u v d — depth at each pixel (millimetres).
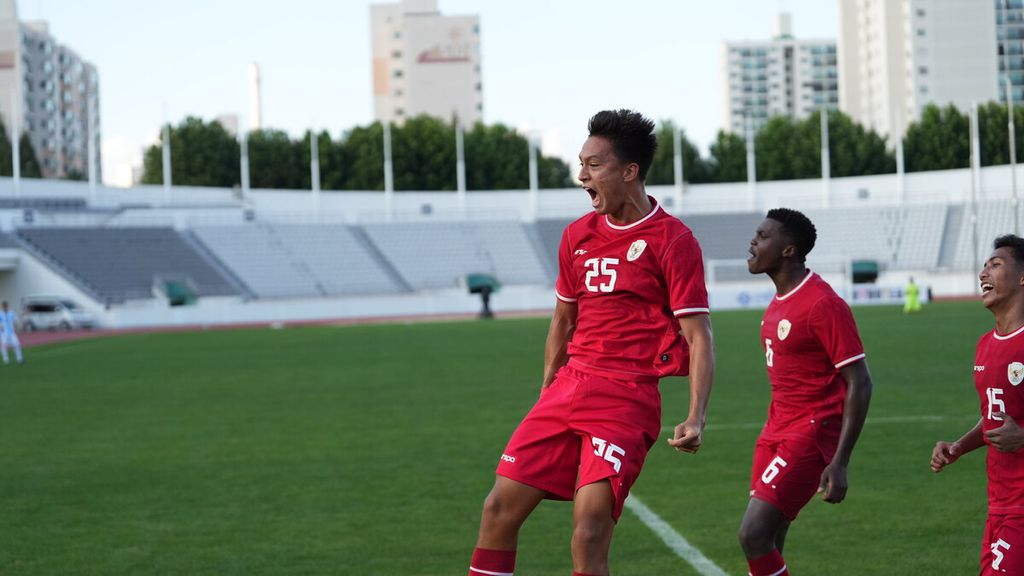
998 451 6395
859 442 16266
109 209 78250
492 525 6016
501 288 80625
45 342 52375
